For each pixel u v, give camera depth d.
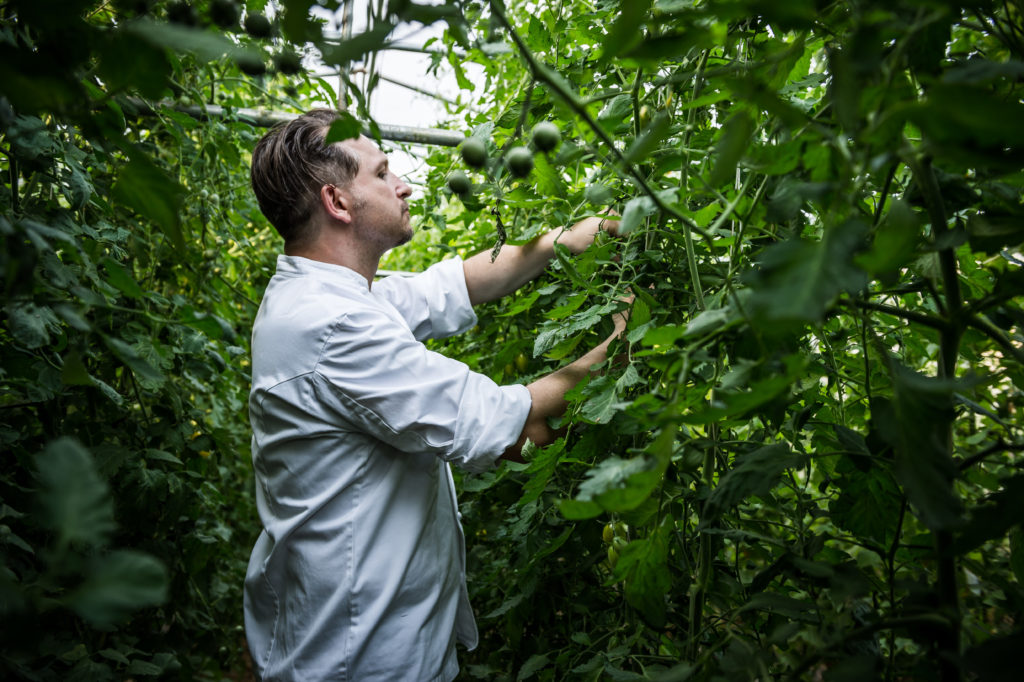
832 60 0.58
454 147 1.61
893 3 0.53
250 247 2.26
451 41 1.30
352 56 0.57
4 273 0.58
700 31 0.53
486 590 1.77
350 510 1.25
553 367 1.52
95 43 0.52
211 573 2.09
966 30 1.14
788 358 0.53
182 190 0.60
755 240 1.12
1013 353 0.75
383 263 2.94
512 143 1.01
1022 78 0.75
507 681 1.50
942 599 0.68
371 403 1.19
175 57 1.21
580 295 1.09
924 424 0.59
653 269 1.23
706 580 1.06
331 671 1.21
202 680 2.00
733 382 0.67
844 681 0.64
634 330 1.03
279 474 1.28
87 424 1.57
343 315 1.23
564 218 1.20
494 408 1.20
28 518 1.26
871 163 0.54
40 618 1.31
